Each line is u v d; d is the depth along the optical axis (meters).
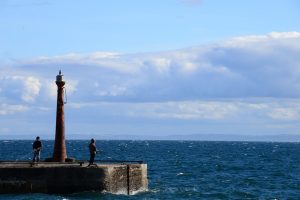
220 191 50.44
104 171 36.50
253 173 75.38
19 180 35.84
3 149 168.38
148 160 108.19
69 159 41.34
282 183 60.25
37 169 36.00
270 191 52.09
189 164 95.06
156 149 194.62
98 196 36.38
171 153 154.00
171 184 55.81
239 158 124.56
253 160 115.06
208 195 46.69
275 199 46.03
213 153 158.50
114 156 128.00
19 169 35.91
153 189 48.19
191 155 140.50
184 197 44.28
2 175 35.81
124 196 38.53
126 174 39.34
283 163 103.00
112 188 37.38
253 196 47.59
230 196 46.84
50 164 38.53
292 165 96.12
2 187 35.78
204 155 141.38
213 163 100.25
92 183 36.25
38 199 34.88
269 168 86.75
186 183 57.66
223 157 129.75
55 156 41.19
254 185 57.66
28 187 35.88
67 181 36.06
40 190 35.97
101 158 116.25
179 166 88.62
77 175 36.12
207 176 68.25
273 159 120.44
